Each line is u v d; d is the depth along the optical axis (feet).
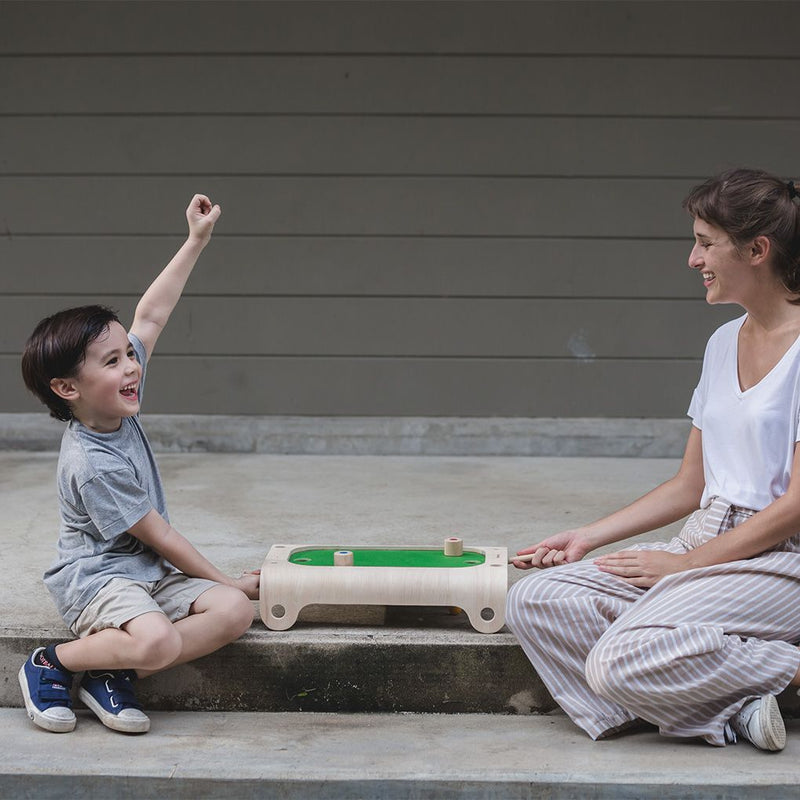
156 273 25.34
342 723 12.51
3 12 24.84
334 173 24.95
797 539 11.92
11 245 25.40
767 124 24.64
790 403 11.87
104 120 25.03
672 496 13.25
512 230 24.98
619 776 11.01
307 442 25.26
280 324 25.35
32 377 12.34
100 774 11.14
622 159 24.75
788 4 24.35
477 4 24.44
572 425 25.13
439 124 24.76
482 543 16.84
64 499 12.48
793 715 12.49
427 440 25.20
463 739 12.02
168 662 11.89
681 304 25.09
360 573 12.75
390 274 25.16
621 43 24.48
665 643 11.35
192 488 21.20
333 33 24.61
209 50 24.75
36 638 12.75
